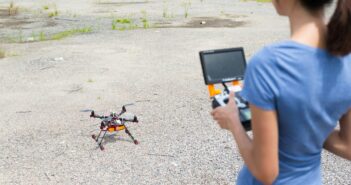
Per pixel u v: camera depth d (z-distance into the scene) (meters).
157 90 7.14
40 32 13.37
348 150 1.69
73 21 15.45
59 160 4.61
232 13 16.92
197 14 16.77
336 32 1.41
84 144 4.98
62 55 9.96
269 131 1.44
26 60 9.52
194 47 10.65
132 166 4.42
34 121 5.83
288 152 1.59
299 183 1.64
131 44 11.15
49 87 7.49
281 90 1.41
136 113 5.99
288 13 1.53
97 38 12.12
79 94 7.03
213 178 4.12
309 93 1.43
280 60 1.41
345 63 1.49
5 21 15.67
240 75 1.93
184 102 6.45
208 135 5.15
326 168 4.22
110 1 21.11
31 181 4.19
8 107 6.47
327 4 1.46
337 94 1.49
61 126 5.60
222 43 11.10
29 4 20.14
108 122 4.81
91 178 4.21
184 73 8.22
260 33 12.48
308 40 1.45
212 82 1.89
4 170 4.42
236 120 1.59
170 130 5.34
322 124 1.54
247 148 1.53
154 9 18.23
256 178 1.62
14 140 5.18
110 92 7.11
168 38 11.91
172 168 4.35
